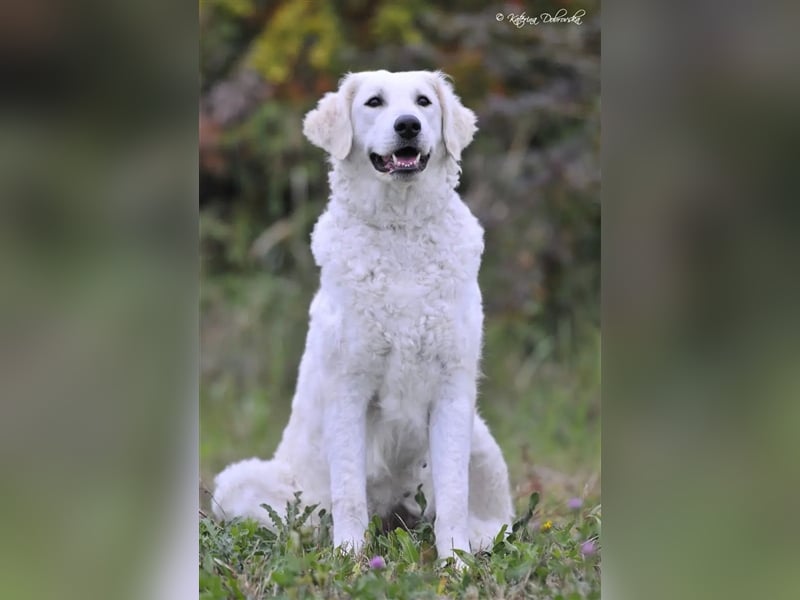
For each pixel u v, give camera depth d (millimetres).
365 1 17656
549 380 16297
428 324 8578
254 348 16672
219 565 7520
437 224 8750
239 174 18094
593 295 17312
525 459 11977
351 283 8609
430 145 8641
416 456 9258
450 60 17516
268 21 17828
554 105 17234
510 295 16859
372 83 8914
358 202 8797
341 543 8352
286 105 17703
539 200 17266
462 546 8430
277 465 9711
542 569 7508
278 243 17812
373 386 8789
